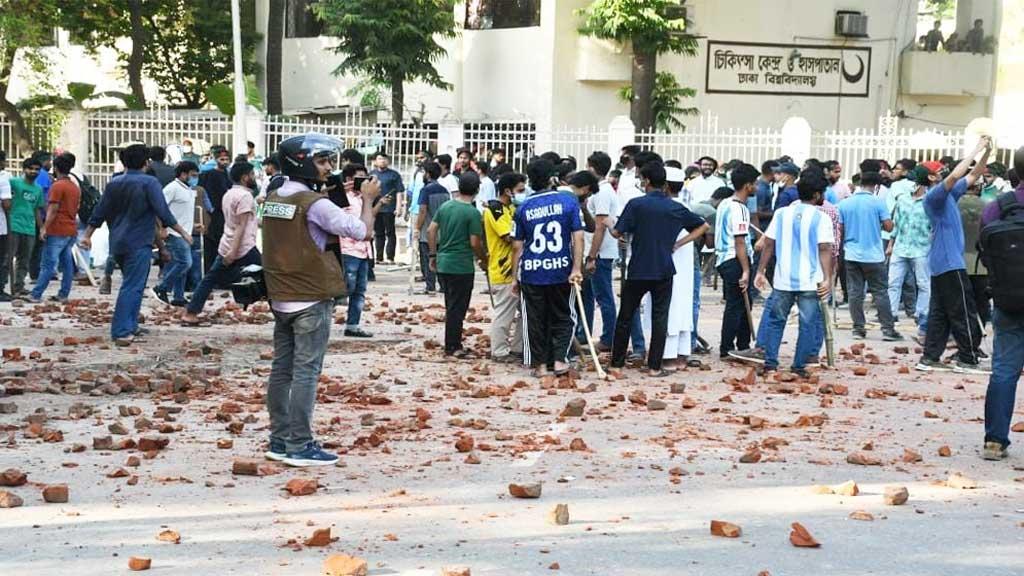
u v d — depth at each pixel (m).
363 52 34.19
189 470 8.77
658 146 29.67
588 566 6.65
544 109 34.53
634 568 6.62
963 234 14.16
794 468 9.05
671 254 13.20
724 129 36.28
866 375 13.59
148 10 38.38
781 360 14.65
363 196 9.48
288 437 9.00
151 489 8.24
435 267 14.69
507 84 35.62
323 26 38.44
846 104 37.62
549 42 34.31
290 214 8.80
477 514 7.69
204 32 38.91
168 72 39.62
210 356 13.99
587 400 11.77
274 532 7.26
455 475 8.71
